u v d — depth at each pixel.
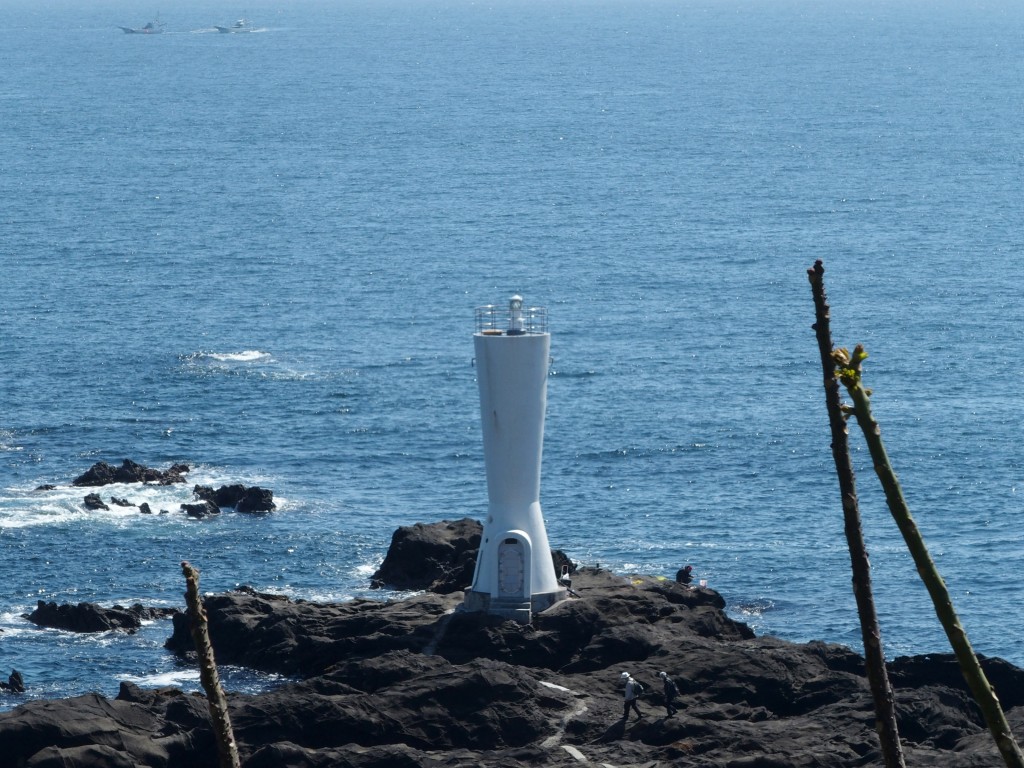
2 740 121.50
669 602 161.12
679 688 138.62
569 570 169.12
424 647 148.75
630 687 131.62
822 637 176.25
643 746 127.44
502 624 150.62
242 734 126.81
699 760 122.44
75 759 119.12
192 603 48.50
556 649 149.00
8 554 196.75
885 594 190.62
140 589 187.25
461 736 131.00
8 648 165.00
